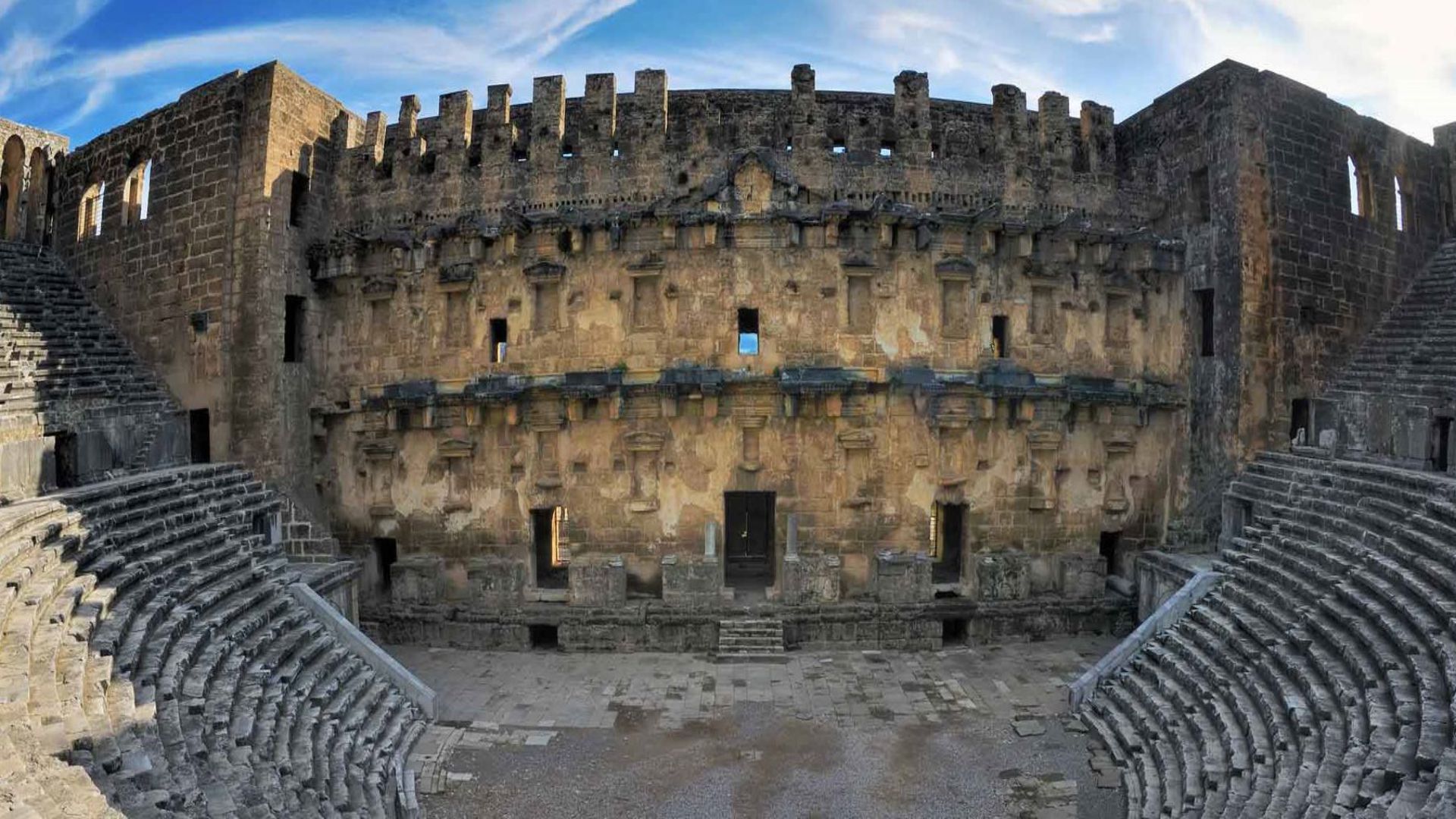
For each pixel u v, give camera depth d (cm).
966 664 2877
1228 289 3209
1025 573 3145
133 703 1506
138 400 3222
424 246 3281
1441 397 2888
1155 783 1923
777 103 3453
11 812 968
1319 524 2494
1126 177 3625
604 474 3145
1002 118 3294
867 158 3186
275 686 2008
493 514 3222
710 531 3078
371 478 3344
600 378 3092
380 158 3488
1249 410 3178
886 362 3123
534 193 3269
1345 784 1418
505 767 2148
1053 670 2803
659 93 3216
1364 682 1725
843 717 2441
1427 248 3809
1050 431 3203
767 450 3095
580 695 2617
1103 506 3288
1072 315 3266
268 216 3262
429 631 3167
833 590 3052
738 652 2961
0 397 2639
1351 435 3134
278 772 1633
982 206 3244
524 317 3219
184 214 3409
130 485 2453
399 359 3344
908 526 3133
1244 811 1557
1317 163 3375
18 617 1582
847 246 3119
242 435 3250
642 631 3045
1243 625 2220
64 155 4150
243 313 3266
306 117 3425
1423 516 2162
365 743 2084
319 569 2934
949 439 3150
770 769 2134
